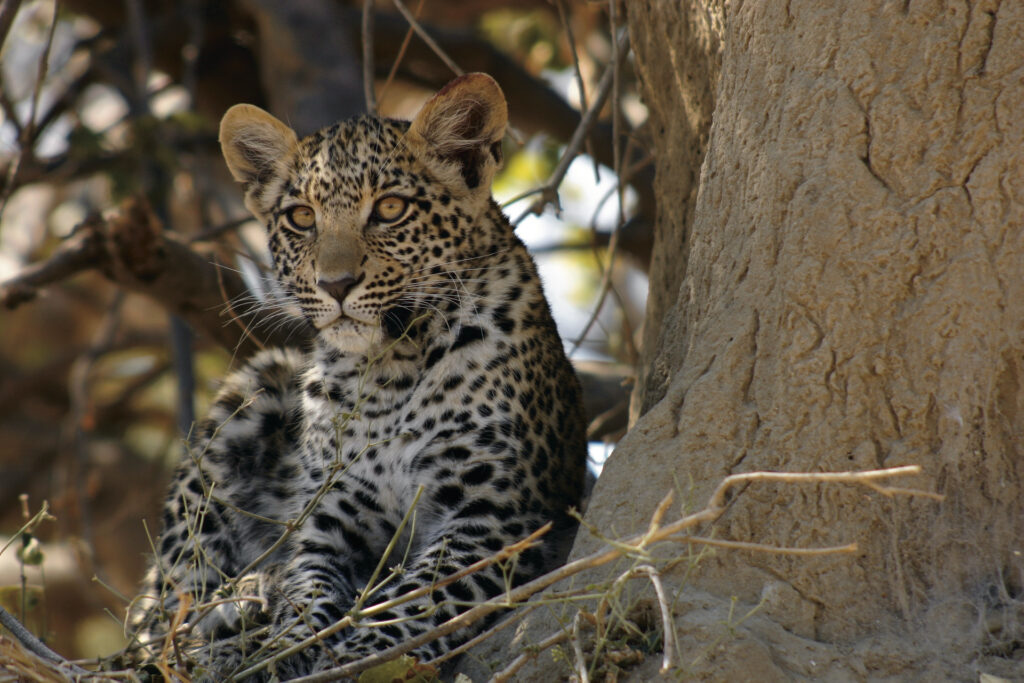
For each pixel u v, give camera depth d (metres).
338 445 8.58
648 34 10.66
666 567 6.81
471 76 9.89
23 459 24.64
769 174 7.75
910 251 7.23
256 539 11.02
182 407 15.09
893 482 7.06
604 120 18.34
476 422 9.49
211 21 18.73
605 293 11.34
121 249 12.77
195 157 18.72
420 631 8.56
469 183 10.13
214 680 8.07
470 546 9.18
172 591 10.47
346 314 9.53
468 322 9.73
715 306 7.90
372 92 11.79
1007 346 7.08
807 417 7.28
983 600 6.85
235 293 13.48
